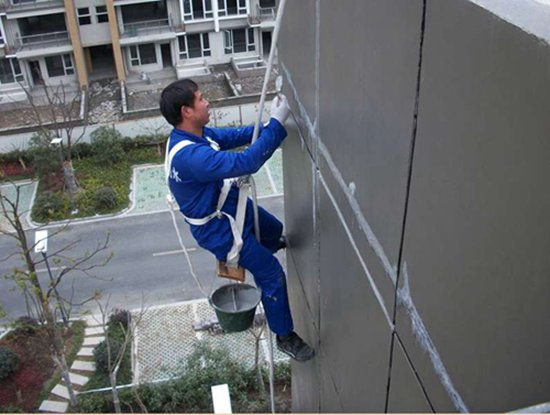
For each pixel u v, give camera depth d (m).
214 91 24.11
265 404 11.54
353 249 3.09
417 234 2.15
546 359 1.40
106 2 23.81
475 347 1.77
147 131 20.84
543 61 1.33
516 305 1.51
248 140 4.24
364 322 3.02
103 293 14.53
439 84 1.84
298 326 5.70
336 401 4.12
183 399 11.48
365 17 2.45
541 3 1.48
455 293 1.87
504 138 1.50
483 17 1.56
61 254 16.02
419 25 1.94
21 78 25.06
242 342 12.92
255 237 4.18
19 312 14.10
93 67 26.11
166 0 24.62
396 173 2.29
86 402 11.53
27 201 18.42
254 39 26.09
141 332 13.33
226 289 4.56
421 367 2.26
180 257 15.59
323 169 3.55
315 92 3.53
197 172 3.56
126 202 17.97
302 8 3.66
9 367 12.18
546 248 1.36
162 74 25.86
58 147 19.16
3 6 23.33
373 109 2.47
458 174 1.76
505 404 1.62
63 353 11.41
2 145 20.33
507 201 1.50
